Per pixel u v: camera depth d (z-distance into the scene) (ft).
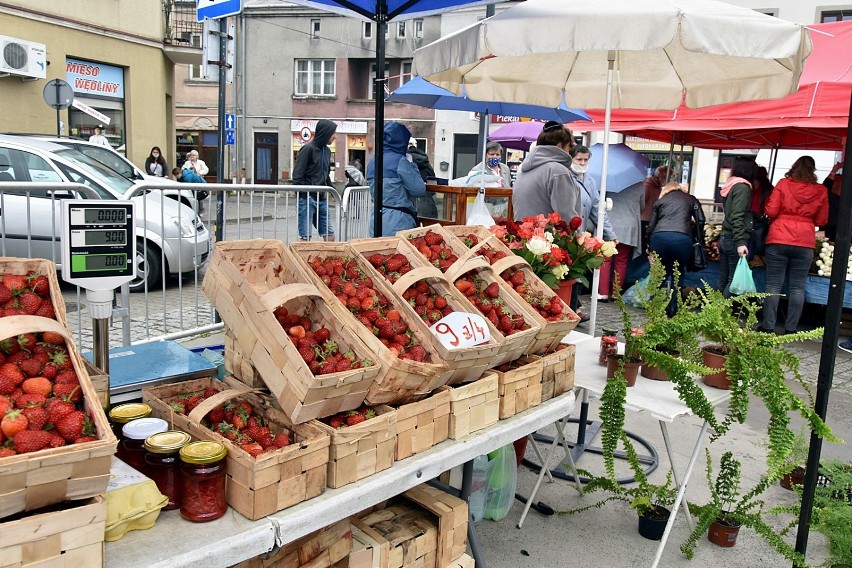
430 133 101.96
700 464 13.93
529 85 17.22
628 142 68.95
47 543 5.01
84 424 5.38
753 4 55.47
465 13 97.86
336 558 7.58
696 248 26.50
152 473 6.33
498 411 9.07
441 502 8.95
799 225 23.27
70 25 46.03
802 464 12.83
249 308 7.24
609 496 12.47
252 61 107.45
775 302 24.08
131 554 5.61
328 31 103.91
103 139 44.68
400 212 20.17
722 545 10.96
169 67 57.82
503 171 29.48
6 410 5.18
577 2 10.82
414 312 8.32
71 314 19.74
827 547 10.99
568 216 17.43
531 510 11.89
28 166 23.54
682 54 14.42
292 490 6.48
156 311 20.54
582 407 14.10
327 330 7.65
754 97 14.52
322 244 8.83
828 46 22.75
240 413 7.24
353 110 104.88
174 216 21.68
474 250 10.24
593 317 14.51
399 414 7.55
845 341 24.18
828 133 28.60
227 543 5.91
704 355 10.82
